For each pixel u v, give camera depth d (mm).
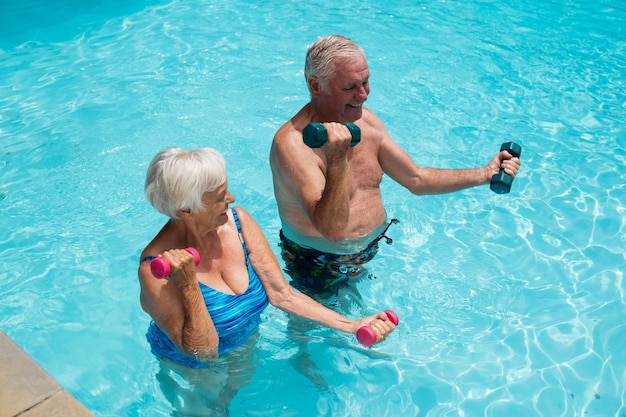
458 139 5484
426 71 6410
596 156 5297
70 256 4363
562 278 4184
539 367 3594
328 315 3193
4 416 2574
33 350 3715
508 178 3834
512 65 6520
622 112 5824
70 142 5422
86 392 3465
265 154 5305
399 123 5660
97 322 3902
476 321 3891
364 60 3395
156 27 7250
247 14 7531
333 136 2975
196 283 2775
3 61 6617
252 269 3145
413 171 3934
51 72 6422
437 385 3502
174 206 2732
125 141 5434
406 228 4574
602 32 7113
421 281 4133
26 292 4090
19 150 5332
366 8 7688
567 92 6105
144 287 2871
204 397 3211
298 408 3334
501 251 4391
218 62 6551
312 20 7391
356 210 3699
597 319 3881
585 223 4629
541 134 5551
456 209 4777
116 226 4633
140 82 6234
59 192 4906
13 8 7637
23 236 4520
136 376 3547
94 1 7848
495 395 3441
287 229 3793
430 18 7445
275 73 6379
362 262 3838
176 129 5582
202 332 2836
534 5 7727
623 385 3479
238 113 5789
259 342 3346
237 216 3178
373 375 3549
